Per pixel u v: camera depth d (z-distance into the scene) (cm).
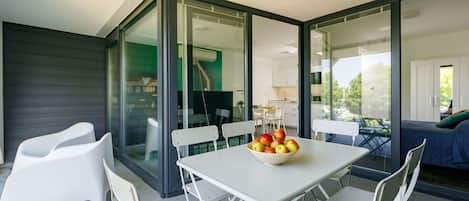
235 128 243
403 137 348
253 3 307
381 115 301
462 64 510
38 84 414
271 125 764
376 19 303
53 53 427
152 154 292
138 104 335
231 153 179
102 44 482
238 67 318
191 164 153
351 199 158
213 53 295
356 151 184
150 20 292
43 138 275
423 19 421
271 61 858
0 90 377
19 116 397
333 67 351
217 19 297
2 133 380
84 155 209
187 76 273
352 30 327
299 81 387
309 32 375
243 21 319
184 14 271
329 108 358
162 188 259
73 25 400
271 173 137
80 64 457
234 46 313
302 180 127
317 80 371
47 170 193
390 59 290
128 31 363
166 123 256
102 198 224
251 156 171
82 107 460
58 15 349
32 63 408
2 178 319
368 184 292
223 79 304
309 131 379
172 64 257
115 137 437
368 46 311
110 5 312
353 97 329
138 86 333
